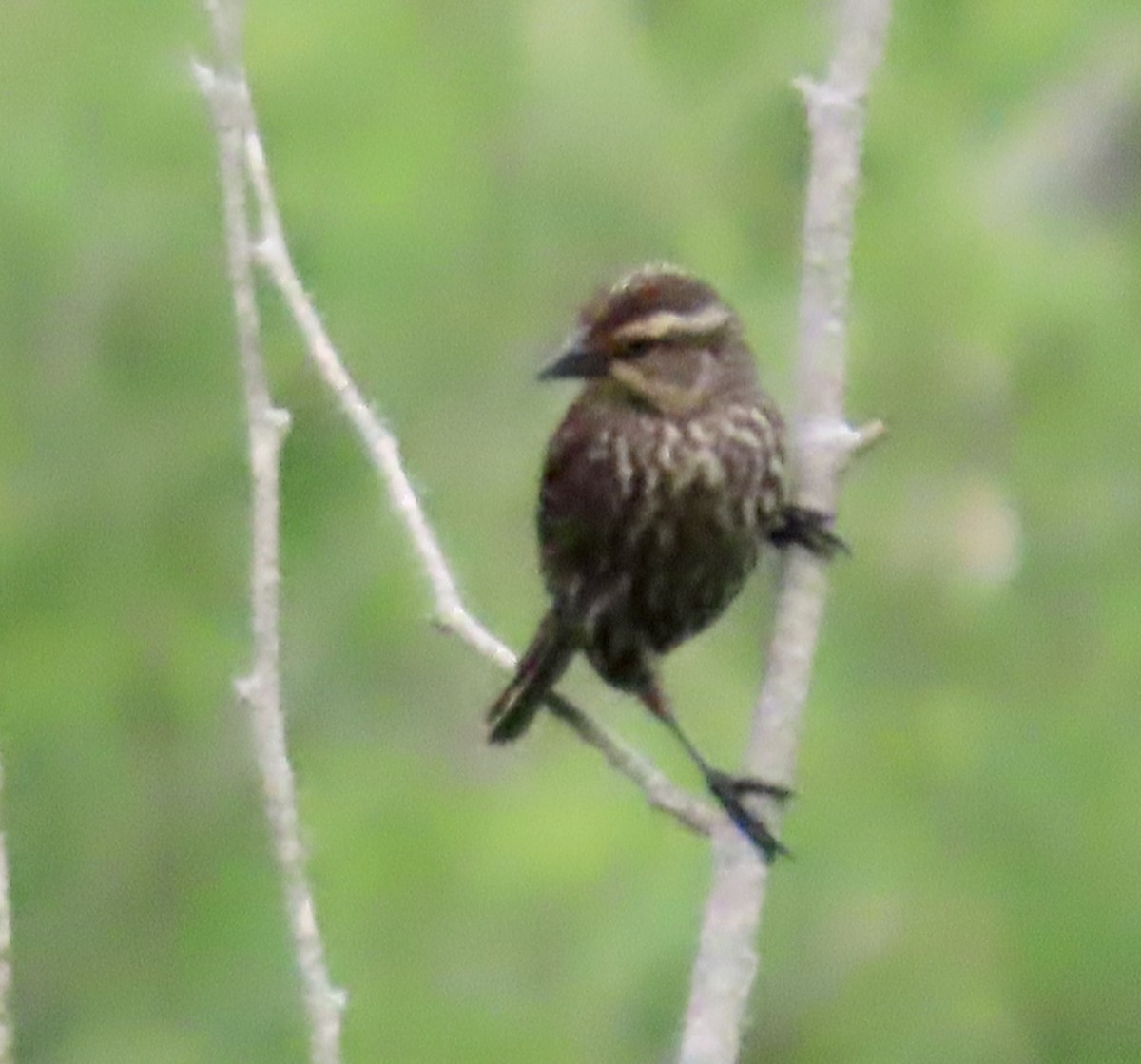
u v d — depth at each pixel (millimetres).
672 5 15055
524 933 13672
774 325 14539
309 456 14789
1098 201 15164
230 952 14875
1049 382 14688
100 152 14625
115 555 15164
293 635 14852
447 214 14508
